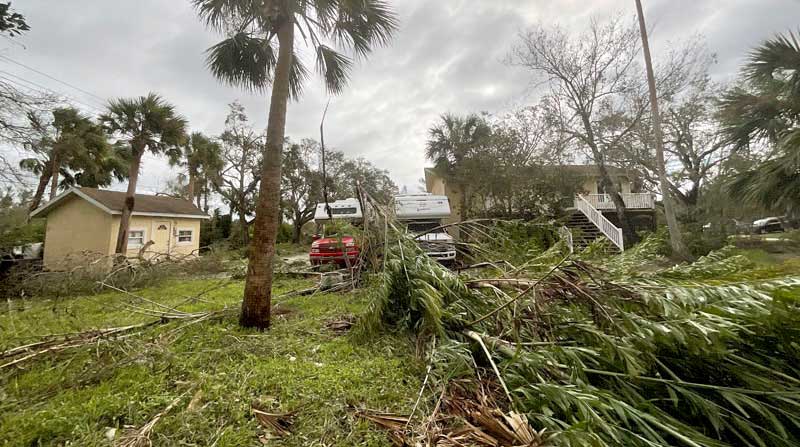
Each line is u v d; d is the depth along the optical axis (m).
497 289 3.23
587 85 12.84
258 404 2.02
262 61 4.71
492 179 12.81
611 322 2.14
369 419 1.87
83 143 8.93
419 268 3.61
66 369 2.49
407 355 2.88
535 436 1.45
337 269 6.94
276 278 7.54
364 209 5.12
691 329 1.84
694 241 10.14
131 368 2.48
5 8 5.24
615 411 1.69
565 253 3.41
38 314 4.11
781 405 1.64
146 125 9.85
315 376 2.41
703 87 12.16
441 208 8.63
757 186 6.09
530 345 2.41
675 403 1.73
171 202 14.20
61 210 11.57
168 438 1.67
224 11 3.98
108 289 5.95
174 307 4.62
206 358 2.72
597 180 15.66
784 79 6.10
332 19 4.27
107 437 1.70
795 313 1.69
